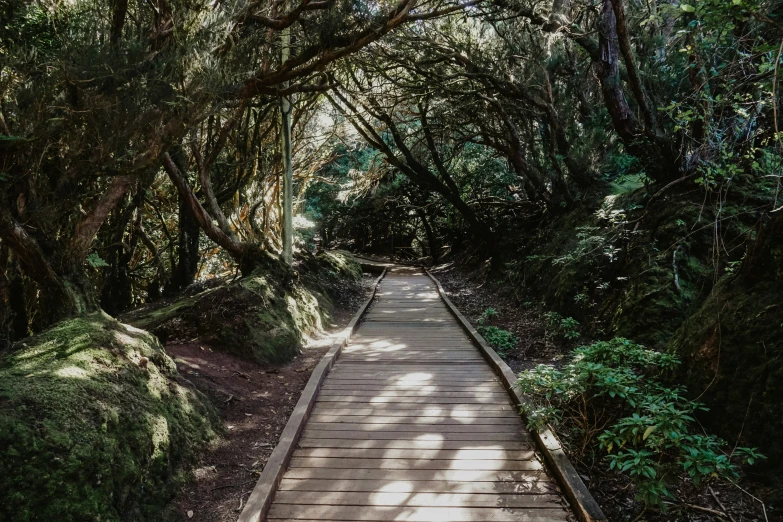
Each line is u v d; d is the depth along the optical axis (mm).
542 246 12250
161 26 5133
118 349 4113
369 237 29797
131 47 4141
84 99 4027
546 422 4434
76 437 2959
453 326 10164
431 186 16016
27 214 4461
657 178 7934
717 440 3898
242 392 5637
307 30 6445
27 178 4371
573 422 4715
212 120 9805
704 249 6566
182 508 3527
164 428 3754
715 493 3553
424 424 5000
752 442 3699
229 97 5945
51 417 2971
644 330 6168
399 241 29750
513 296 11969
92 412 3213
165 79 4363
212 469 4035
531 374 4547
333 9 6047
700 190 7047
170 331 6746
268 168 12773
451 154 16500
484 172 18688
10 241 4316
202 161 9602
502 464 4188
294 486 3848
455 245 24844
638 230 7668
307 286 11312
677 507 3443
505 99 13070
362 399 5715
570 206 12125
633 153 8367
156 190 12344
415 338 9008
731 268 5465
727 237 6270
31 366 3479
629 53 7133
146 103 4309
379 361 7383
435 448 4473
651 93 7883
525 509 3564
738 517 3307
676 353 4766
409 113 15953
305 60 6262
